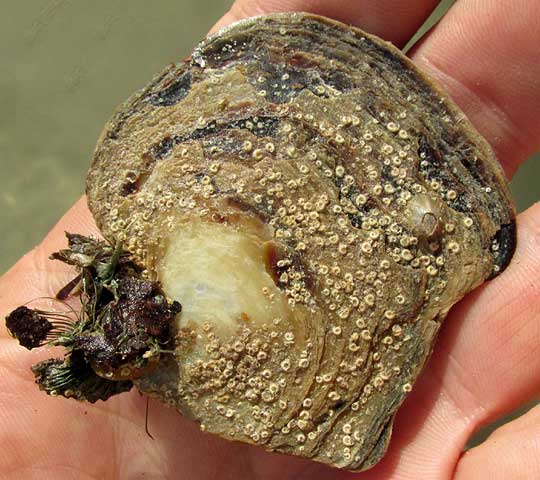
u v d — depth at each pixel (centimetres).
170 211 12
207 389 11
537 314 12
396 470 13
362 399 12
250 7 14
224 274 11
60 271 14
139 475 13
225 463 13
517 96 13
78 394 11
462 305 13
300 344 11
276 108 12
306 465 13
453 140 12
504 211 12
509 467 12
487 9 13
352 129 12
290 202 12
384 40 13
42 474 13
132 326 11
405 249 12
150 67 18
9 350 13
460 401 13
